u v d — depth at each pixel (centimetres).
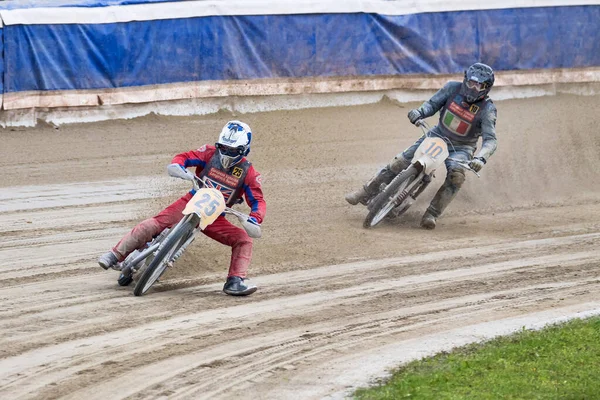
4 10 3994
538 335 1688
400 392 1377
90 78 4228
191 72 4506
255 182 1931
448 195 2661
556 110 5056
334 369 1507
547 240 2569
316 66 4850
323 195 3106
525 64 5444
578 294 2025
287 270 2188
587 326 1753
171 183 3241
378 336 1697
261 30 4662
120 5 4294
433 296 1994
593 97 5550
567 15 5528
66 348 1567
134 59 4334
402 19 5059
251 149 3888
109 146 3847
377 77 5041
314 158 3762
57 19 4106
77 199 2938
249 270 2175
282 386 1423
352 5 4900
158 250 1844
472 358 1552
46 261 2188
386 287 2061
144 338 1638
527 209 3019
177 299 1905
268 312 1836
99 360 1514
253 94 4688
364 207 2941
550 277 2173
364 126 4506
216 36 4547
